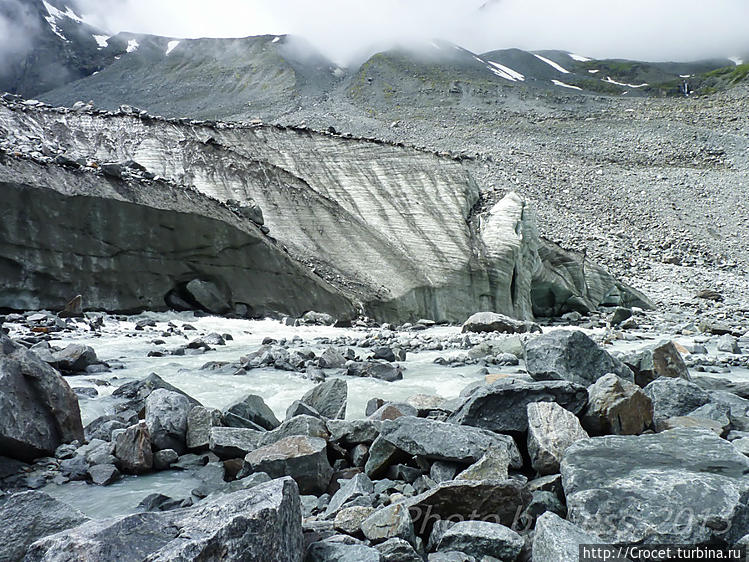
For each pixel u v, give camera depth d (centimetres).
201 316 2186
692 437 546
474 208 3691
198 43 15338
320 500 541
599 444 536
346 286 2664
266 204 2950
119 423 736
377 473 593
